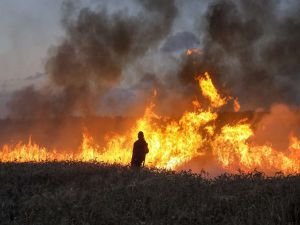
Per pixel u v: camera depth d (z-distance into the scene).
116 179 12.05
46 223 8.08
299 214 7.54
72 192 9.93
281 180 9.96
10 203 9.42
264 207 7.90
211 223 7.87
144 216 8.34
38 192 10.55
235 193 9.15
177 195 9.28
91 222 8.08
